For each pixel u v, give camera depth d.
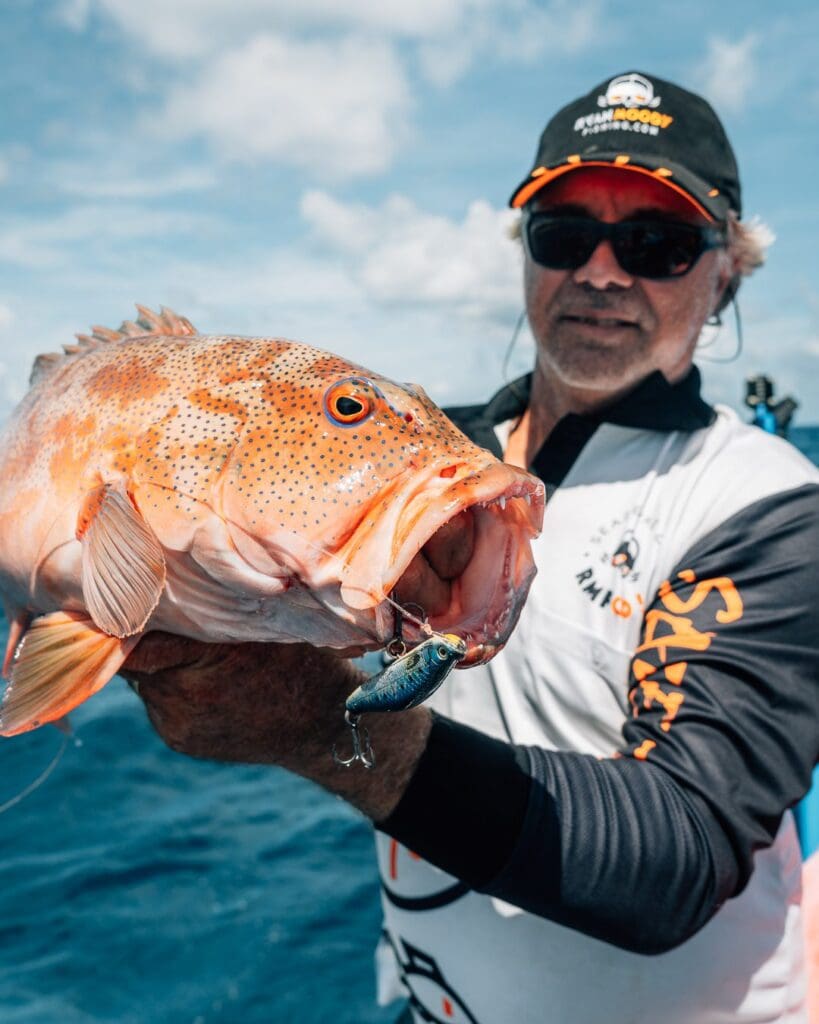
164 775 1.90
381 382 0.40
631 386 0.61
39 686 0.41
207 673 0.40
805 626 0.49
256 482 0.39
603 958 0.55
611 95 0.62
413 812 0.43
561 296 0.62
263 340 0.44
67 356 0.51
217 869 1.50
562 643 0.57
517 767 0.44
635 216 0.61
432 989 0.62
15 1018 1.11
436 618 0.36
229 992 1.17
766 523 0.51
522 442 0.70
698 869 0.43
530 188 0.63
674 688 0.48
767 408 0.88
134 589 0.39
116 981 1.19
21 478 0.46
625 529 0.57
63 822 1.67
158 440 0.41
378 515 0.37
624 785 0.44
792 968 0.57
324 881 1.45
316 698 0.41
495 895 0.44
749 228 0.68
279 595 0.39
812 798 0.71
